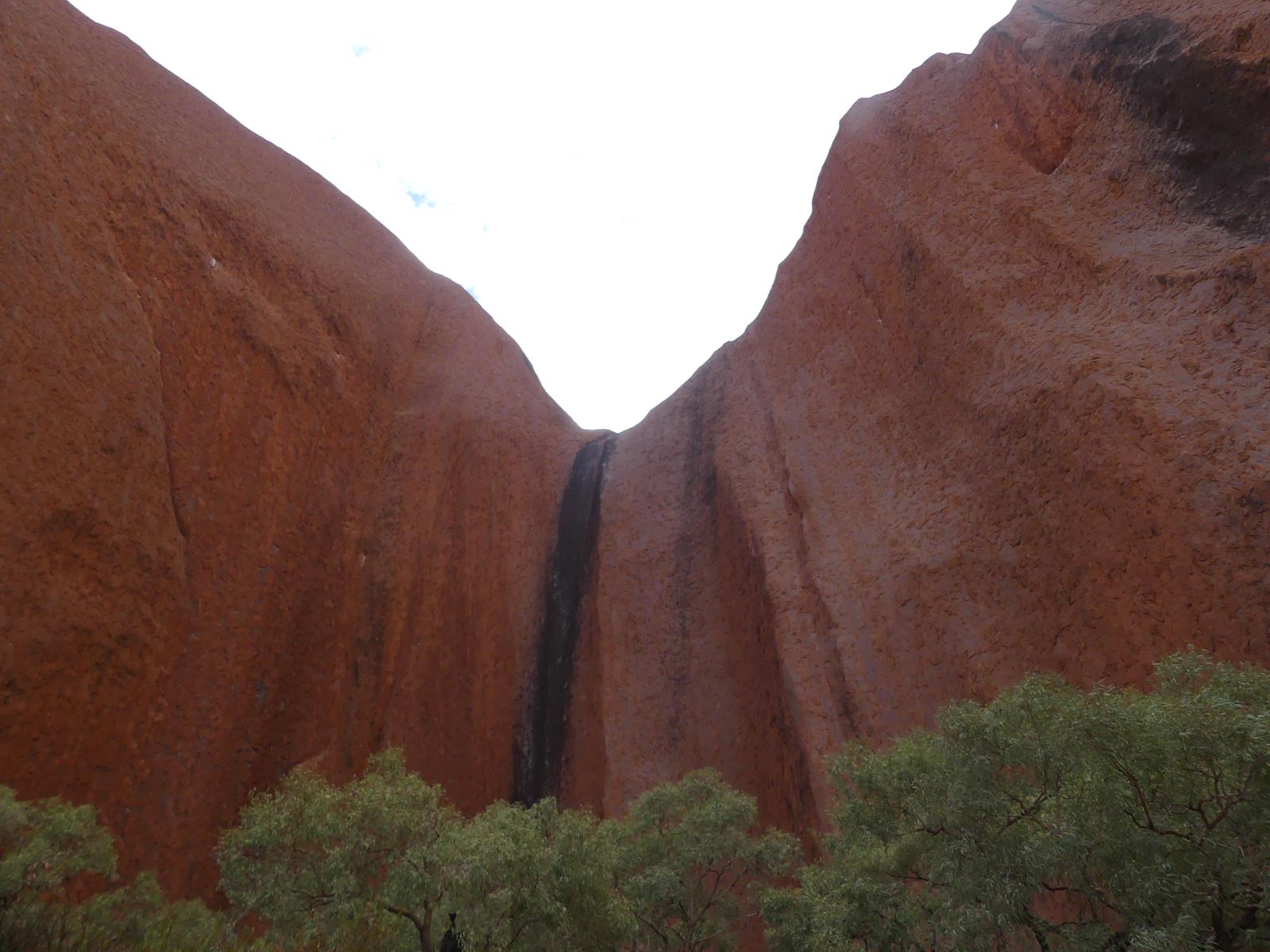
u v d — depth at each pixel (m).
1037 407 16.06
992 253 19.67
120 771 14.56
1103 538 13.78
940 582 16.84
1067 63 20.31
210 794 16.17
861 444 21.45
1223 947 5.87
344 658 21.28
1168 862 5.94
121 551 15.48
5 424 14.00
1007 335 17.86
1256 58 15.80
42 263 15.70
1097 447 14.42
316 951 8.48
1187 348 14.34
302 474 21.81
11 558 13.43
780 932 9.95
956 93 24.20
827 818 15.72
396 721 21.42
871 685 17.00
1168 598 12.42
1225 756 6.04
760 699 19.64
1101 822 6.34
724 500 24.42
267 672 18.73
